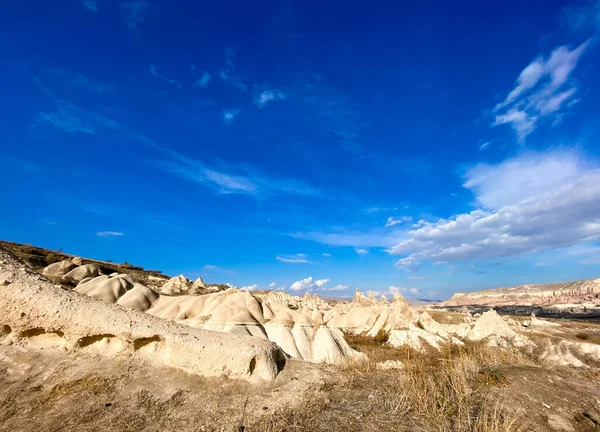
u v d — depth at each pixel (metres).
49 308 6.34
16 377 5.62
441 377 7.92
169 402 5.67
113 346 6.50
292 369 7.70
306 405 6.14
